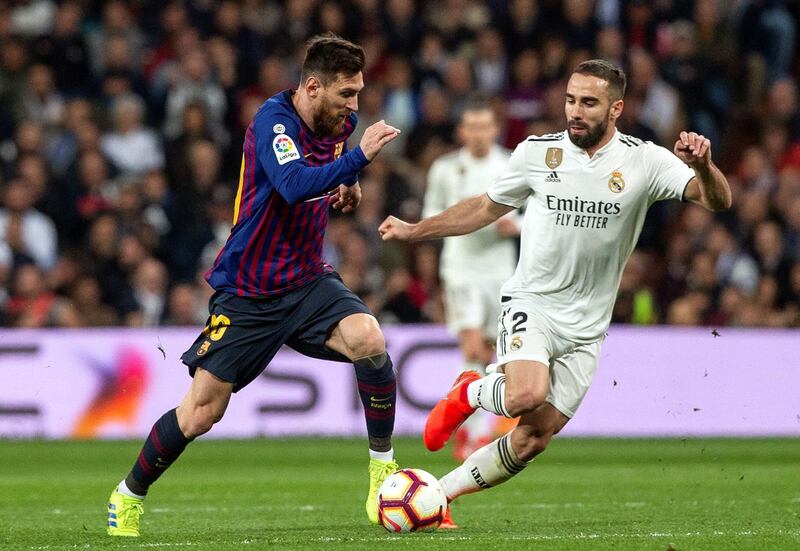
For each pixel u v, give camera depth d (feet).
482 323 132.57
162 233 184.44
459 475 78.95
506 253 132.46
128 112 197.98
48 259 184.03
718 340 173.99
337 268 180.24
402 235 79.56
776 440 169.27
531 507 95.55
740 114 223.51
